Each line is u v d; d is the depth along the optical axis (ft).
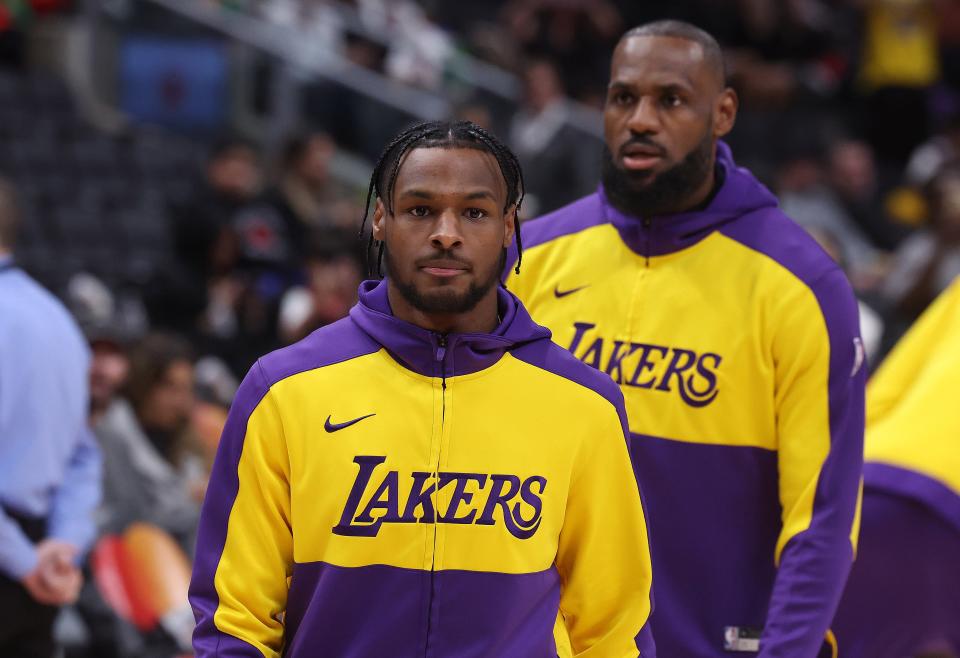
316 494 18.12
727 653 23.21
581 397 18.80
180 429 44.11
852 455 22.79
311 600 18.21
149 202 74.43
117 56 82.33
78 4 83.51
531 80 79.61
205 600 18.51
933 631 29.43
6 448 30.25
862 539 29.14
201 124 81.05
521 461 18.30
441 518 18.03
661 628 23.17
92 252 70.08
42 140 75.61
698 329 23.47
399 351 18.43
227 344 59.06
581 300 24.35
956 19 100.94
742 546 23.38
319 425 18.24
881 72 92.94
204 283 64.03
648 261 24.04
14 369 30.17
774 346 23.21
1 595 30.71
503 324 18.76
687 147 23.34
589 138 73.51
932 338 31.12
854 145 87.04
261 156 78.79
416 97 81.30
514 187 18.67
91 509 32.40
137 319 58.29
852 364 22.98
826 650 25.12
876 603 29.25
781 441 23.12
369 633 17.92
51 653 32.19
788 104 92.12
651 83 23.24
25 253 67.05
